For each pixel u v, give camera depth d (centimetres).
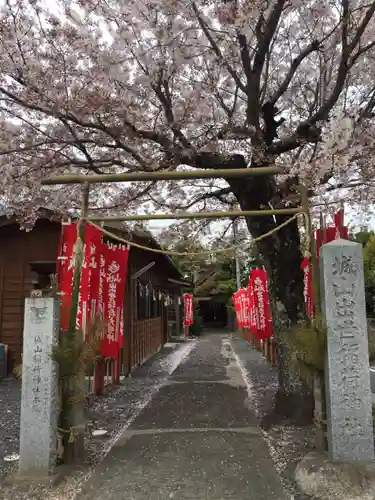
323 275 479
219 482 465
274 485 457
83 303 695
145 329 1584
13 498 429
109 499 428
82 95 629
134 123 684
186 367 1440
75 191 848
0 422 732
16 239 1221
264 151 677
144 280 1581
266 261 715
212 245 1208
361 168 686
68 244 698
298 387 669
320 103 809
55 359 474
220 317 4675
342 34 616
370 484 429
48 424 466
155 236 1136
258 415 750
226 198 1085
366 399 462
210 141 742
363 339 468
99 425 700
